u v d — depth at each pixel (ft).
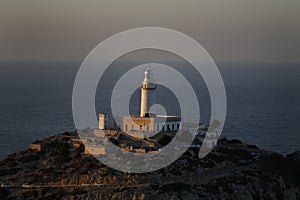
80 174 438.81
